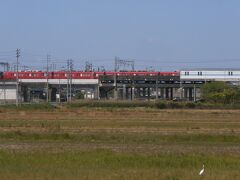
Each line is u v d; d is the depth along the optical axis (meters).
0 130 98.25
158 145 75.69
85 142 80.00
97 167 46.75
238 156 58.00
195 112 178.62
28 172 40.94
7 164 47.84
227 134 92.44
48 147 70.44
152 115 159.25
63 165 47.78
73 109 195.25
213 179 36.72
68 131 97.31
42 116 152.25
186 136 87.00
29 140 83.06
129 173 40.31
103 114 164.12
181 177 38.00
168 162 51.31
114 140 83.12
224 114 167.62
